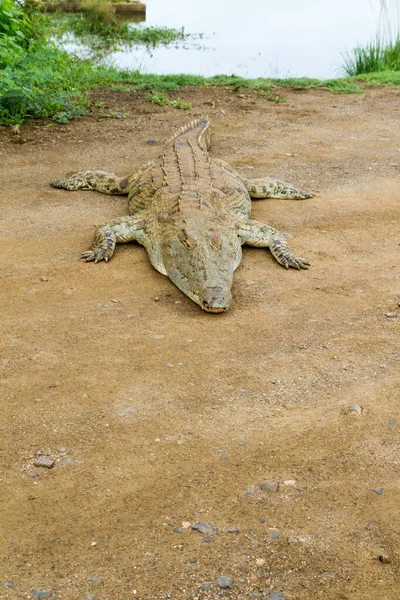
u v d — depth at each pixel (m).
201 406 4.48
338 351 4.84
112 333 4.93
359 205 6.41
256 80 10.32
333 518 4.03
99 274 5.46
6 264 5.51
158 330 4.97
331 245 5.84
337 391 4.59
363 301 5.25
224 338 4.92
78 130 7.79
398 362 4.77
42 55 8.15
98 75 9.71
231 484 4.14
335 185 6.77
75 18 15.13
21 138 7.47
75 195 6.50
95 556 3.90
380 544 3.94
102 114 8.24
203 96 9.31
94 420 4.39
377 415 4.45
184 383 4.61
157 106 8.66
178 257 5.32
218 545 3.93
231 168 6.63
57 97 8.15
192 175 6.18
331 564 3.88
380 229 6.05
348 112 8.77
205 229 5.47
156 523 4.00
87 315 5.07
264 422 4.41
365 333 4.98
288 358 4.79
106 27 14.63
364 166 7.14
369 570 3.87
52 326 4.97
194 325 5.02
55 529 3.98
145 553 3.91
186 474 4.18
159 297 5.26
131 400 4.50
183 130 7.18
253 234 5.74
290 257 5.60
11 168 6.89
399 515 4.04
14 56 7.94
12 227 5.95
